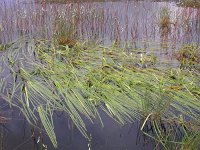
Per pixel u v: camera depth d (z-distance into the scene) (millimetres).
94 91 4984
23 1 11945
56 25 8016
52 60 6199
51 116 4277
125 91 5023
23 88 5070
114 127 4281
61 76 5465
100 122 4379
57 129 4203
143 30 8766
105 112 4621
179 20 9641
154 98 4762
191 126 4164
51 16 9383
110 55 6543
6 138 3971
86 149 3807
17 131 4121
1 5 10906
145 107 4445
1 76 5699
